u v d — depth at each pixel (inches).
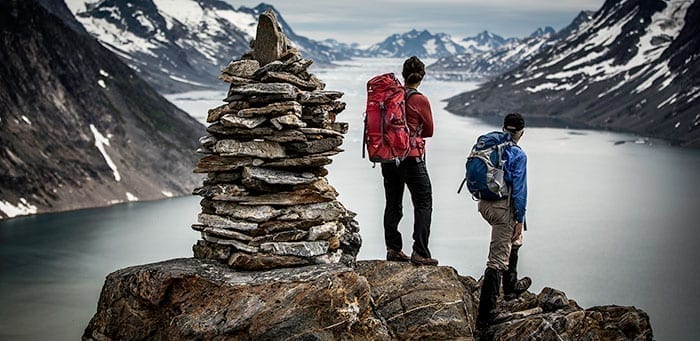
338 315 372.5
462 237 2215.8
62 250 2197.3
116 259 2081.7
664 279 1857.8
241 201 416.5
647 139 6023.6
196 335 374.3
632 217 2714.1
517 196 398.0
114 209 3083.2
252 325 372.5
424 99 410.6
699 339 1416.1
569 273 1905.8
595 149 5196.9
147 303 402.0
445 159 4188.0
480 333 409.1
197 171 426.0
